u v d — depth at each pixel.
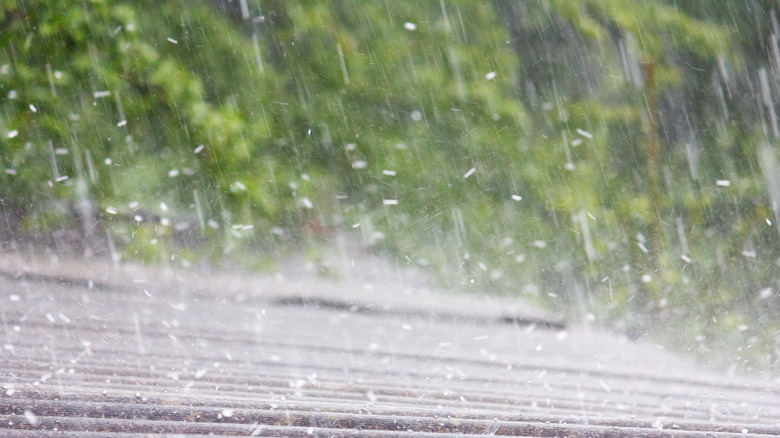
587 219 20.02
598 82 22.33
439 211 20.19
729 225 21.00
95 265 14.92
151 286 13.48
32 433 4.16
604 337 14.76
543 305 17.61
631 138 21.81
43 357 6.76
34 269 13.38
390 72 20.67
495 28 21.19
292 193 19.16
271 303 13.60
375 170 20.30
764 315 17.95
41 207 17.00
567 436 5.49
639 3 20.47
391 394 6.74
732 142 22.12
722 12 21.98
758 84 22.27
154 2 19.08
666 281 18.91
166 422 4.70
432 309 15.05
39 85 17.58
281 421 5.02
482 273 19.02
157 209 17.58
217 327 10.02
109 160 16.58
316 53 20.53
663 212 21.16
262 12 20.67
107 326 9.01
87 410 4.78
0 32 17.52
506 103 20.70
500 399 6.97
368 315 13.64
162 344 8.26
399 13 20.81
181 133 18.17
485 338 12.24
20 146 17.33
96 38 17.69
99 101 17.77
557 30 23.02
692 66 22.73
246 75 19.58
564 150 20.97
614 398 7.65
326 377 7.41
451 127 20.92
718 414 7.25
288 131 20.08
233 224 17.88
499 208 20.44
